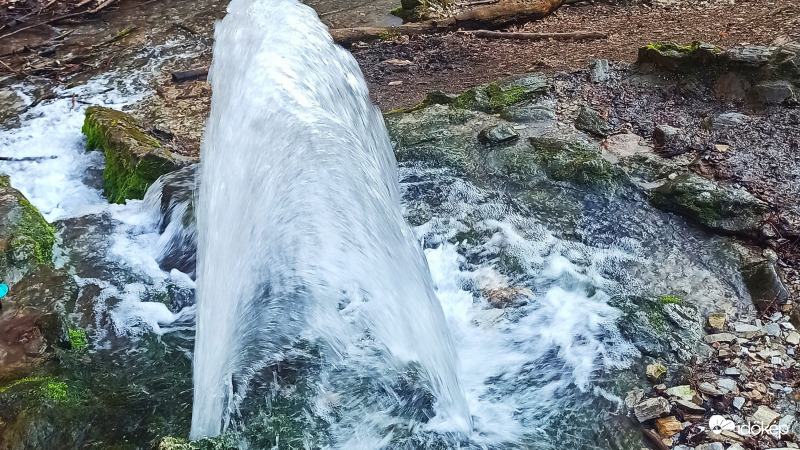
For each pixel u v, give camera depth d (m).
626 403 3.23
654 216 4.49
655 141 5.26
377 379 2.72
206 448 2.54
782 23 7.31
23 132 7.00
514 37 8.34
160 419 3.22
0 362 3.58
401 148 5.45
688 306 3.78
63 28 9.83
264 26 4.73
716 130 5.23
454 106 6.09
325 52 4.68
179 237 4.69
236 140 3.86
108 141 6.12
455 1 9.61
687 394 3.24
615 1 9.07
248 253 3.02
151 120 6.98
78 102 7.57
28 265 4.33
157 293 4.23
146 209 5.23
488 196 4.84
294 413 2.61
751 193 4.49
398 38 8.61
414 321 3.11
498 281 4.09
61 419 3.20
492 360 3.56
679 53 6.07
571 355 3.52
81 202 5.82
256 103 3.75
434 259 4.30
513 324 3.78
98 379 3.51
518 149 5.23
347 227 2.91
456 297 4.02
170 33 9.43
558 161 5.00
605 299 3.87
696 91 5.82
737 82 5.64
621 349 3.53
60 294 4.11
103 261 4.60
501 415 3.22
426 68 7.66
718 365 3.40
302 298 2.71
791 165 4.71
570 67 6.98
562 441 3.08
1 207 4.79
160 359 3.66
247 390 2.62
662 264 4.10
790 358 3.40
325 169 3.07
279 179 3.12
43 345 3.68
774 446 2.95
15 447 3.07
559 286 4.01
